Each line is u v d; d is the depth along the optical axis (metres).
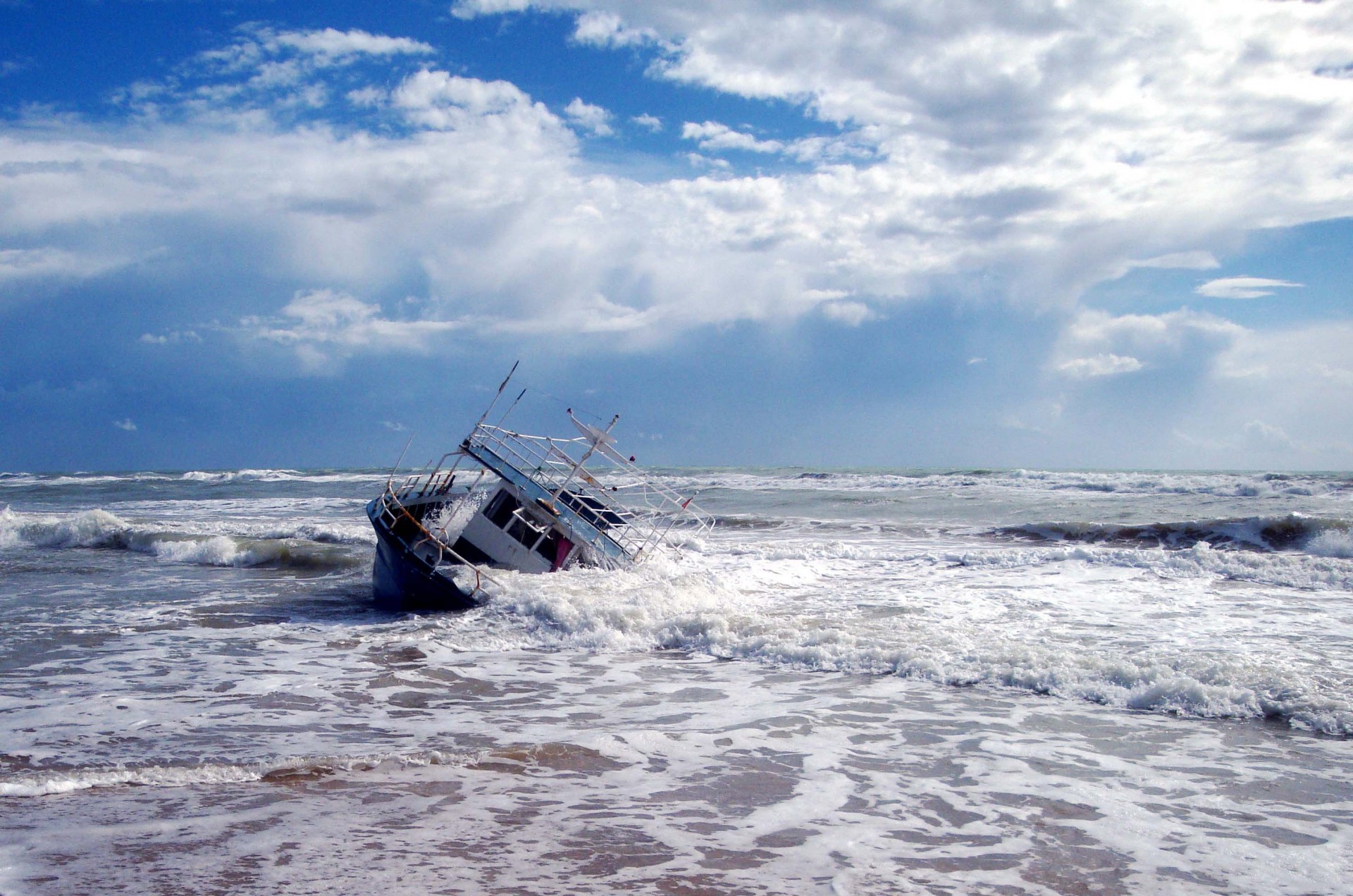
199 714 8.23
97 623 12.89
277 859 4.96
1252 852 5.23
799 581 15.90
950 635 10.95
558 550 14.44
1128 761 6.87
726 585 14.35
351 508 34.28
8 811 5.73
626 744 7.25
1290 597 13.87
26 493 46.31
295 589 16.20
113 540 23.27
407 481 17.42
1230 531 20.02
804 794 6.14
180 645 11.42
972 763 6.81
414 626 12.32
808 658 10.23
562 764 6.77
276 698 8.80
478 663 10.38
